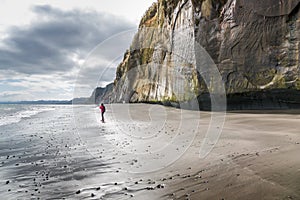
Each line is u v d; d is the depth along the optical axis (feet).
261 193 10.28
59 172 16.26
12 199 12.05
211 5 51.62
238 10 46.57
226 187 11.37
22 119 66.18
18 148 25.21
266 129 26.99
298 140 20.26
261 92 44.24
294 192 10.03
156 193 11.56
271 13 41.88
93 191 12.53
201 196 10.68
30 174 16.10
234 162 15.31
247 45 45.52
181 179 13.19
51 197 12.07
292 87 39.68
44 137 32.37
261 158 15.55
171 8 70.59
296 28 39.09
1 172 16.63
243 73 46.26
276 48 41.68
